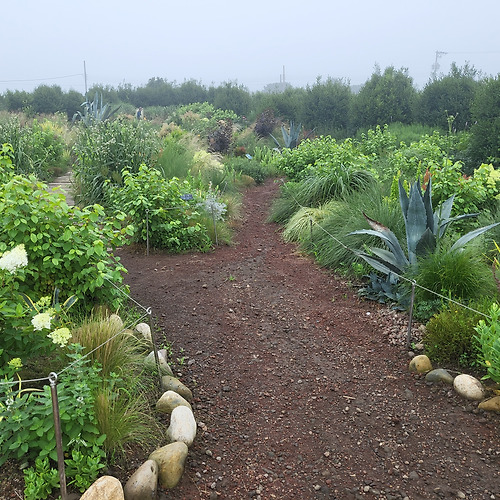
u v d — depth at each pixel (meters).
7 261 2.88
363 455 3.04
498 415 3.35
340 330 4.79
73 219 4.28
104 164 9.38
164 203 7.43
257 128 23.72
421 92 24.00
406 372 3.99
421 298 4.81
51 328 3.01
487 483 2.78
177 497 2.60
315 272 6.43
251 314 5.12
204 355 4.22
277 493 2.71
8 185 3.97
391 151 15.29
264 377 3.95
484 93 13.52
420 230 5.28
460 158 13.77
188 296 5.50
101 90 37.75
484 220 6.35
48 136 13.91
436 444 3.12
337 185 8.80
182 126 25.44
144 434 2.93
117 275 4.25
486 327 3.50
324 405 3.58
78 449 2.54
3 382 2.46
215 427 3.27
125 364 3.41
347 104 26.20
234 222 9.28
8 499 2.34
